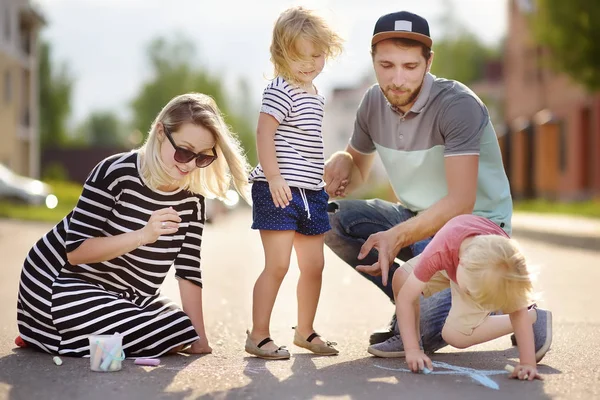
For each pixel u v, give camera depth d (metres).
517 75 31.95
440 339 4.21
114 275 4.23
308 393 3.40
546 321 3.98
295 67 4.13
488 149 4.43
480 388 3.52
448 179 4.22
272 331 5.19
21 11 31.42
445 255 3.79
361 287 8.05
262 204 4.15
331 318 5.85
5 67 29.80
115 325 4.10
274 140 4.17
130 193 4.14
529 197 30.47
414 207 4.64
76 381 3.59
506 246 3.55
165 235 4.23
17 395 3.34
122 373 3.76
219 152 4.24
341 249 4.69
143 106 67.25
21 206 22.69
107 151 50.19
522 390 3.49
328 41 4.12
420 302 4.20
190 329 4.20
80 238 4.09
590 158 24.92
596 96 23.45
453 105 4.24
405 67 4.19
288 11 4.18
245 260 11.33
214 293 7.37
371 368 3.92
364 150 4.86
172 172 4.08
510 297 3.54
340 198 5.36
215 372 3.80
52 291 4.13
